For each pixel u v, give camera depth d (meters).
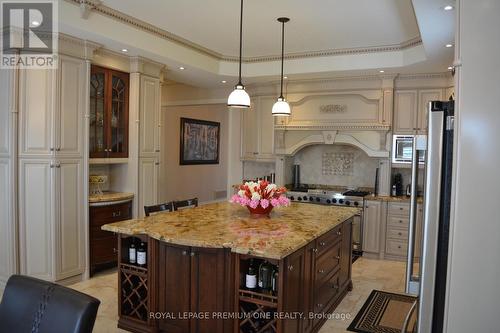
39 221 3.98
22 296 1.62
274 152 6.23
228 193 6.94
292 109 6.09
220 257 2.72
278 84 6.12
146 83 5.00
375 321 3.50
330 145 6.37
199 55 5.28
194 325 2.84
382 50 4.97
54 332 1.48
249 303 2.76
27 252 3.97
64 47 3.99
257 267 2.73
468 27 1.49
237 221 3.31
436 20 3.28
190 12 3.93
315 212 3.89
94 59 4.35
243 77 5.79
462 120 1.50
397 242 5.39
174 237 2.70
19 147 3.88
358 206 5.57
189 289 2.84
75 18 3.67
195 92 7.11
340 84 5.76
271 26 4.29
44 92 3.92
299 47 5.12
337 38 4.66
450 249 1.54
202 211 3.81
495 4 1.46
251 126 6.49
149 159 5.11
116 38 4.09
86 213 4.32
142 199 5.01
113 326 3.24
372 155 5.53
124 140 4.88
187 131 8.16
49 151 3.96
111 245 4.64
